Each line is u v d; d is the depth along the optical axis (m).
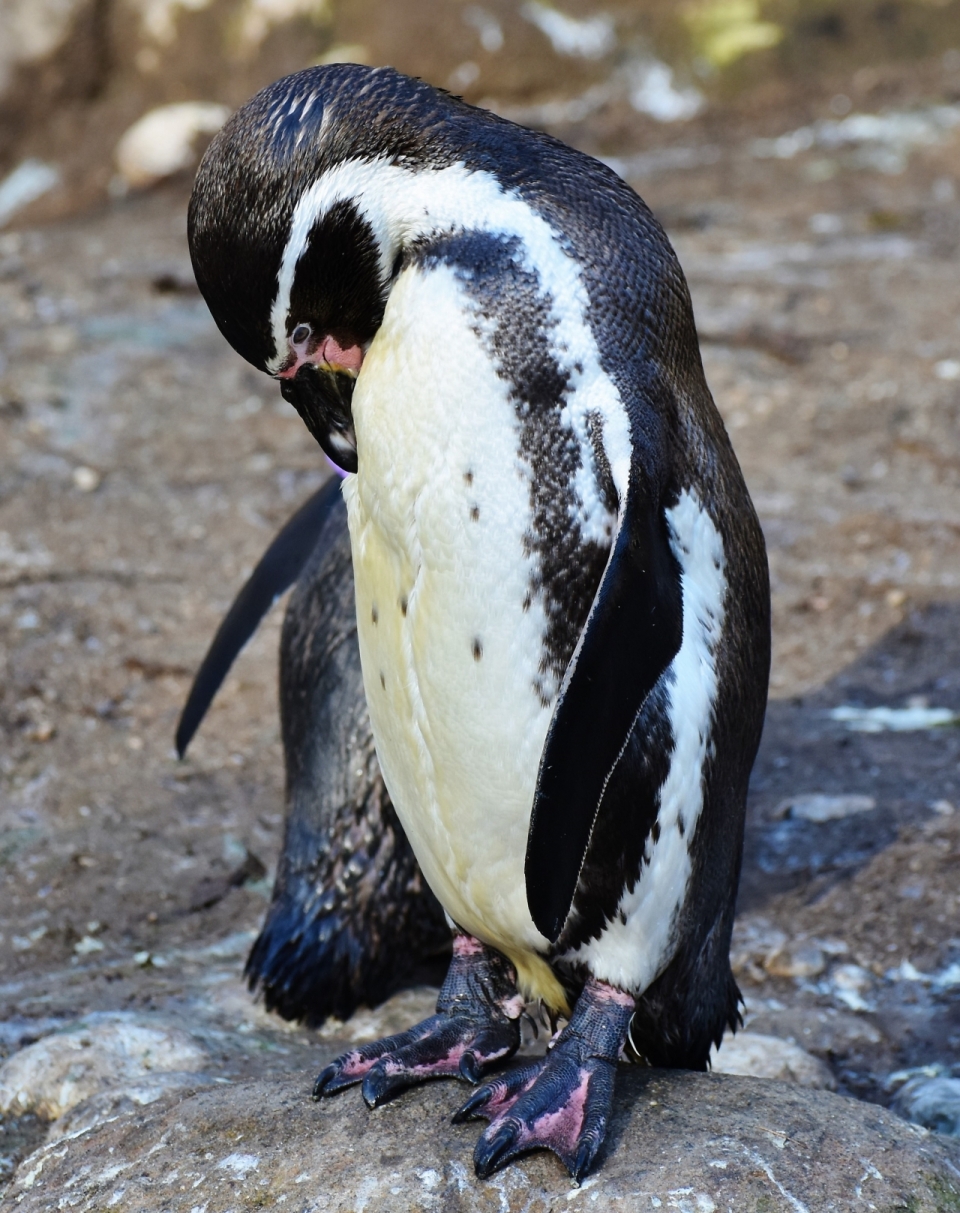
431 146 6.85
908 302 23.22
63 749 13.61
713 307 22.98
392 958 9.73
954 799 12.26
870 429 19.62
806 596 16.02
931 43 34.53
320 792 9.56
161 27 35.16
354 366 7.36
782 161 30.14
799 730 13.74
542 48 34.00
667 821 7.10
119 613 15.79
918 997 10.04
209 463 19.28
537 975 7.71
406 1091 7.29
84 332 22.92
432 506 6.70
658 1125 6.91
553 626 6.75
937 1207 6.48
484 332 6.59
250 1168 6.90
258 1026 9.54
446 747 7.06
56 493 18.23
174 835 12.28
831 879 11.37
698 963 7.77
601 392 6.64
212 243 6.98
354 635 9.53
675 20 34.47
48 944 10.77
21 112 35.00
